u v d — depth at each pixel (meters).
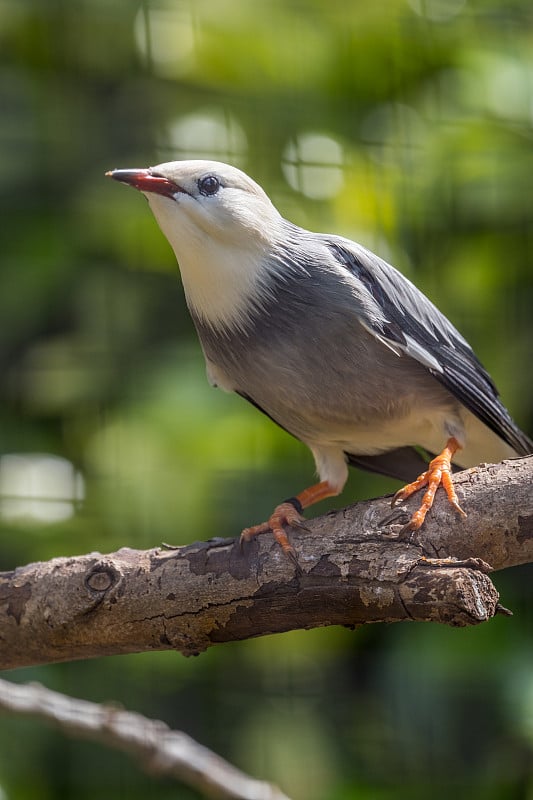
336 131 11.29
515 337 10.70
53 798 10.26
